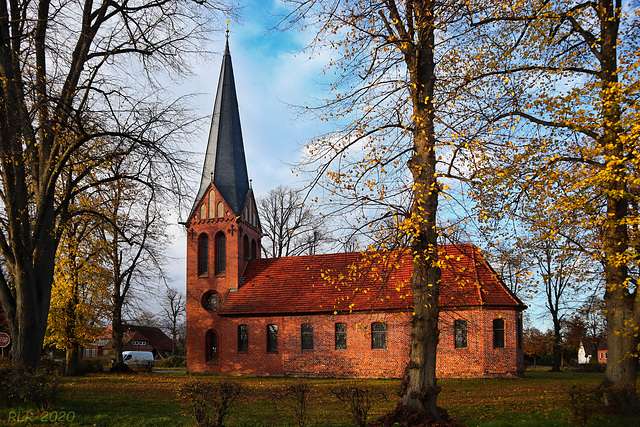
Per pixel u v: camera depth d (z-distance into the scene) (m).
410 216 11.08
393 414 11.32
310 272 36.97
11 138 14.16
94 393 20.78
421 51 11.72
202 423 12.13
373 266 12.20
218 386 12.30
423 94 11.95
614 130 11.88
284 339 34.69
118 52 16.22
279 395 13.52
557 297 40.22
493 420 13.81
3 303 15.82
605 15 13.45
